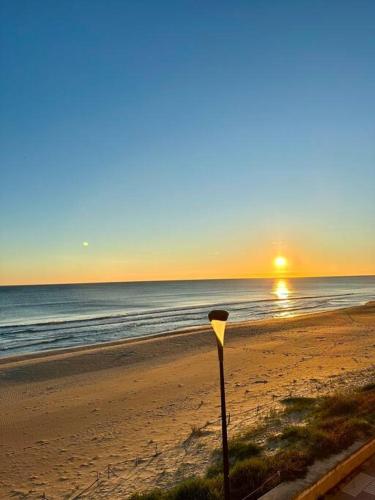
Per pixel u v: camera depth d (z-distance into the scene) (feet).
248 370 59.11
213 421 35.01
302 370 56.49
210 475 22.15
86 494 23.40
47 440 34.81
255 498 17.51
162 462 26.50
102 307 242.37
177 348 84.74
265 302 247.29
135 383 55.62
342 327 109.70
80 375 63.77
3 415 43.47
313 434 23.34
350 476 18.75
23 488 25.63
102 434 35.22
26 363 73.26
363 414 27.14
